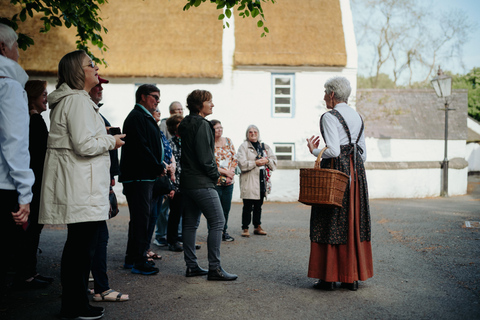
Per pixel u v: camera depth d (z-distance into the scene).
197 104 4.88
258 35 15.62
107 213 3.52
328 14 16.44
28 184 3.04
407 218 9.61
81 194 3.35
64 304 3.56
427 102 26.45
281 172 13.56
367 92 23.77
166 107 15.07
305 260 5.76
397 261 5.62
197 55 15.11
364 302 4.03
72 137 3.29
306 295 4.25
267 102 15.33
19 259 4.46
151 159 4.87
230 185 6.88
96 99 4.55
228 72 15.21
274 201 13.54
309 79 15.49
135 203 4.95
